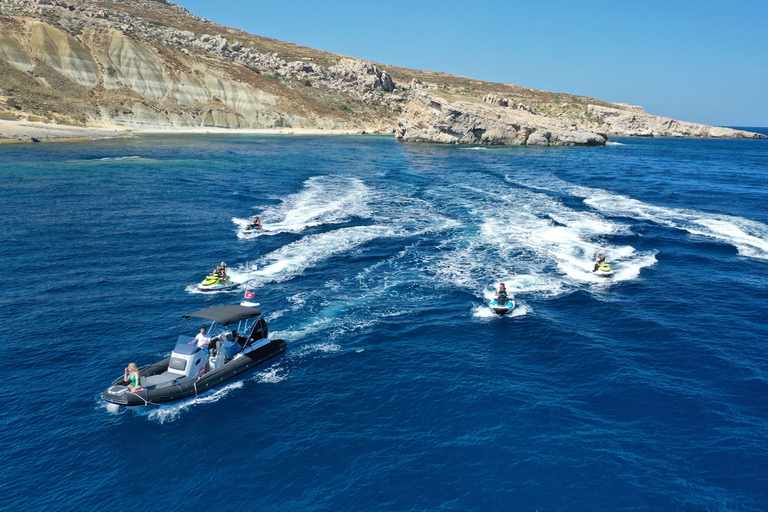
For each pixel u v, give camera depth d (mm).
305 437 15852
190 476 14211
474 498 13367
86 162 72500
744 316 24531
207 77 157625
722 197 54031
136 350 20594
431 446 15367
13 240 34625
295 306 25141
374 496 13445
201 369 18859
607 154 108688
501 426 16266
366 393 18156
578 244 35781
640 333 22688
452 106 125438
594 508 13047
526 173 73125
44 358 19875
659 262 32312
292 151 101062
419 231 39000
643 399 17719
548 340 22000
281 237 37094
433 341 21922
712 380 19016
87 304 24859
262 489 13734
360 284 28109
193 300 25609
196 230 38562
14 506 12984
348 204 49125
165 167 71125
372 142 130250
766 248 35344
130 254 32625
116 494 13508
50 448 15156
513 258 32719
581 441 15570
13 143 92000
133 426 16344
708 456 14945
